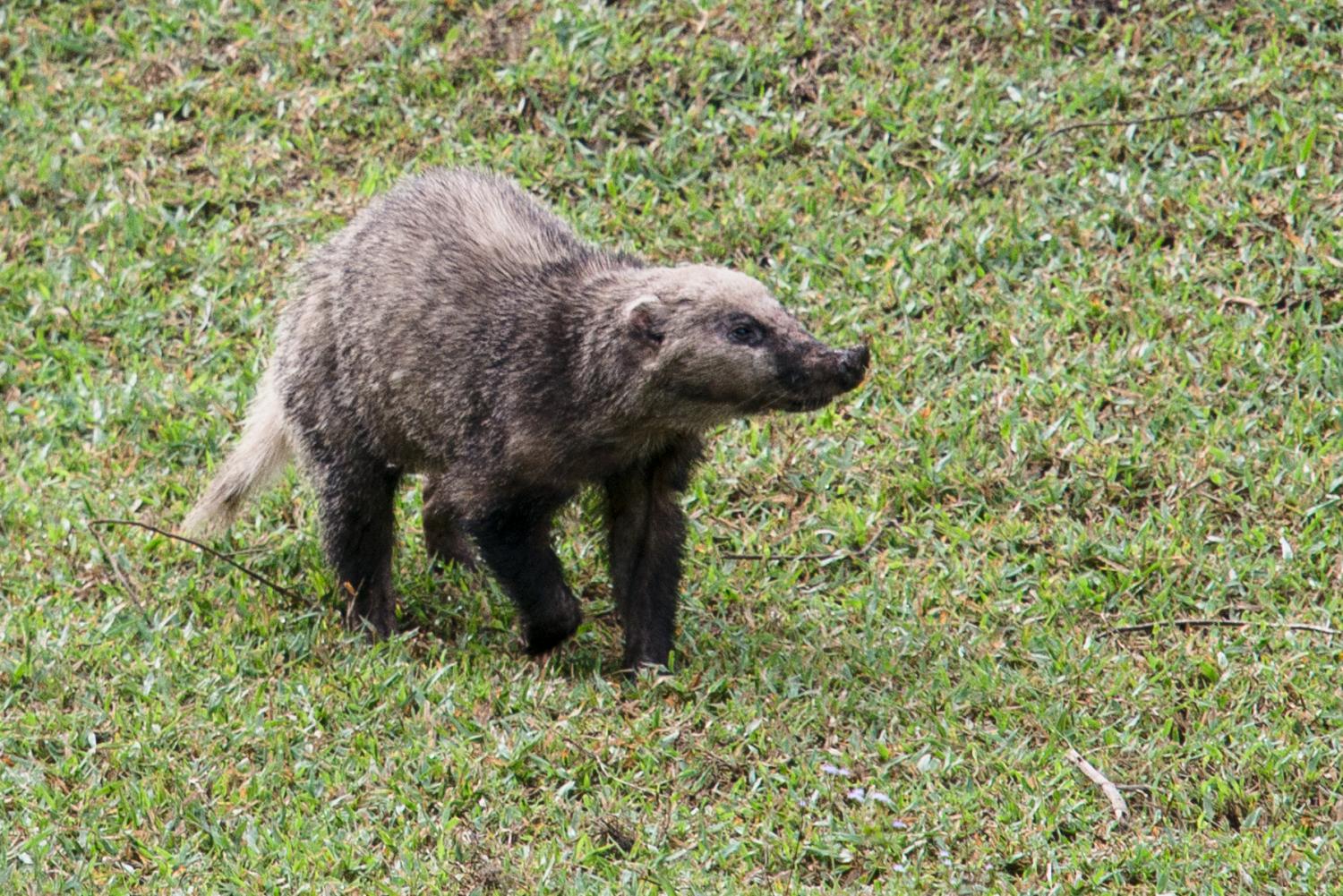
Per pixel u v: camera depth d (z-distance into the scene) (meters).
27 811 9.65
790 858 9.15
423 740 10.21
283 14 17.58
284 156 16.14
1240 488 12.05
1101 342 13.38
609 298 10.52
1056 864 9.05
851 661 10.80
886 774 9.79
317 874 9.12
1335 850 8.95
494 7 17.23
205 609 11.77
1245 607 11.09
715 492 12.66
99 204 15.84
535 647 11.15
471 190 11.55
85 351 14.41
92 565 12.16
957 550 11.92
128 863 9.35
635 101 15.87
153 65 17.20
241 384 14.02
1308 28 15.73
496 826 9.57
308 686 10.70
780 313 10.30
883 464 12.62
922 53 16.09
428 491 12.33
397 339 11.01
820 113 15.65
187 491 12.99
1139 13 16.11
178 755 10.14
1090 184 14.59
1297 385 12.72
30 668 10.86
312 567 12.30
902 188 14.82
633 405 10.37
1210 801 9.47
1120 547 11.65
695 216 14.85
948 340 13.55
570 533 12.48
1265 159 14.48
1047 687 10.46
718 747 10.08
